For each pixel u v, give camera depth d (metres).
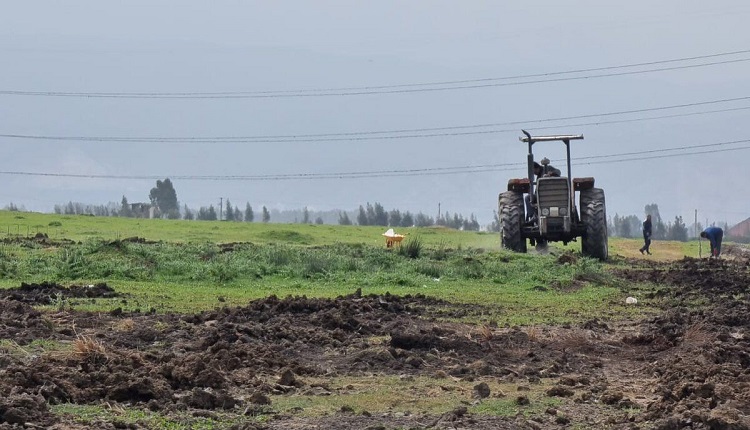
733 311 67.31
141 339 50.56
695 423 35.50
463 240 147.00
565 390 42.03
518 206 114.69
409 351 50.31
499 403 40.34
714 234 135.38
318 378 44.59
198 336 51.59
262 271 85.75
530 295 78.75
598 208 113.88
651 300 77.81
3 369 40.94
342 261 90.38
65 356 42.56
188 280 80.69
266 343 50.53
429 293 77.56
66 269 80.88
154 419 35.91
